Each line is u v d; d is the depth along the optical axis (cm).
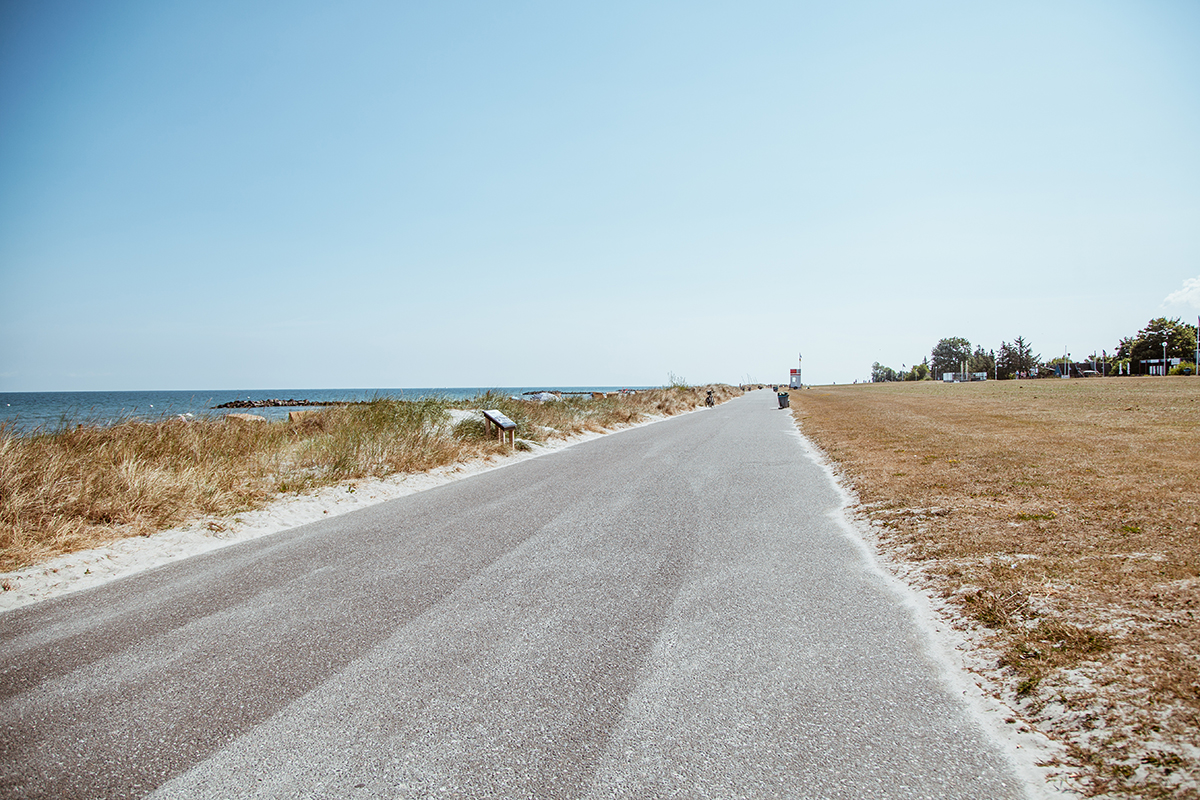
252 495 897
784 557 607
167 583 550
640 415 2855
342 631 439
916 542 626
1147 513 650
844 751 290
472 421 1598
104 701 344
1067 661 354
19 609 491
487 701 340
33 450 850
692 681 360
